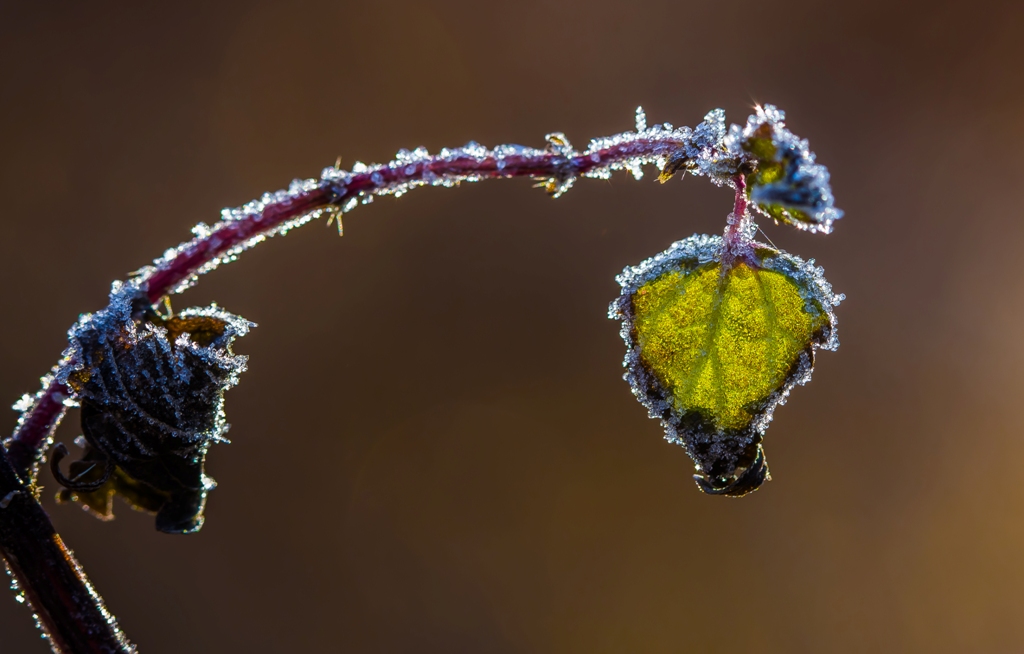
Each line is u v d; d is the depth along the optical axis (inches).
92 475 13.0
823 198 12.6
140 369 12.9
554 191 12.9
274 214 12.9
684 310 13.0
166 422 12.9
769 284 13.0
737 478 13.0
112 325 12.9
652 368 13.0
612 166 12.9
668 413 13.0
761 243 13.1
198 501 13.0
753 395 13.0
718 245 13.1
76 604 12.8
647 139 12.9
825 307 13.0
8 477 12.8
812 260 13.0
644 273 13.1
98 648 12.8
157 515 13.0
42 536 12.9
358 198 12.9
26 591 12.8
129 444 12.9
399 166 12.9
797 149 12.7
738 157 12.7
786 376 13.0
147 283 12.9
